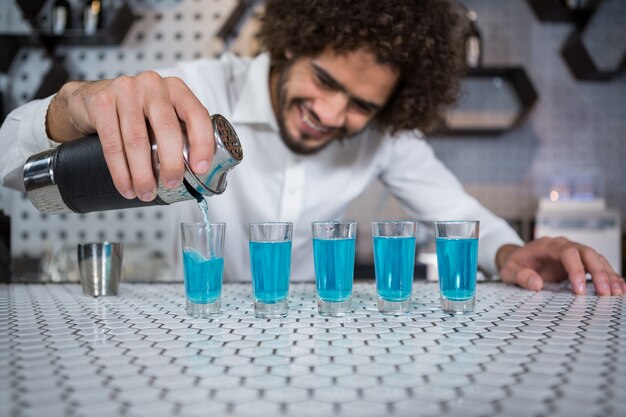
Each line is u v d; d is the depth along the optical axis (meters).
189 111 0.86
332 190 1.95
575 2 4.28
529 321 0.87
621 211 4.38
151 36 3.47
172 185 0.86
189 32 3.46
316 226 0.96
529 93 4.09
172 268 1.99
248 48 3.62
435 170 2.05
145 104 0.87
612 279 1.21
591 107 4.38
